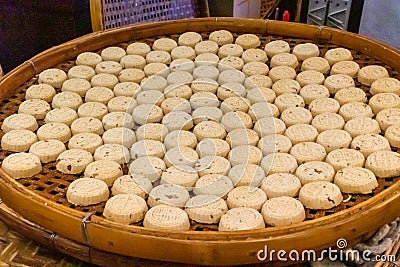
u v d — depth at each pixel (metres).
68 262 0.83
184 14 1.65
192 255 0.72
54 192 0.85
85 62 1.22
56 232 0.79
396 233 0.85
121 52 1.27
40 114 1.04
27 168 0.88
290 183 0.85
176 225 0.76
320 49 1.30
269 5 1.89
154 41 1.35
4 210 0.85
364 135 0.96
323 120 1.02
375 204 0.77
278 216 0.77
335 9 1.97
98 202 0.82
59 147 0.94
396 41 2.19
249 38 1.32
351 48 1.29
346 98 1.08
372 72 1.16
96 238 0.74
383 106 1.04
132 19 1.51
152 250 0.73
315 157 0.92
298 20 1.99
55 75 1.17
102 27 1.41
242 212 0.79
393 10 2.39
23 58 1.82
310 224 0.73
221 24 1.38
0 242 0.87
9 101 1.10
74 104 1.07
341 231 0.75
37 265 0.82
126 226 0.73
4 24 1.79
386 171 0.86
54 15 1.64
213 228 0.79
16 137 0.96
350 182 0.84
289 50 1.28
